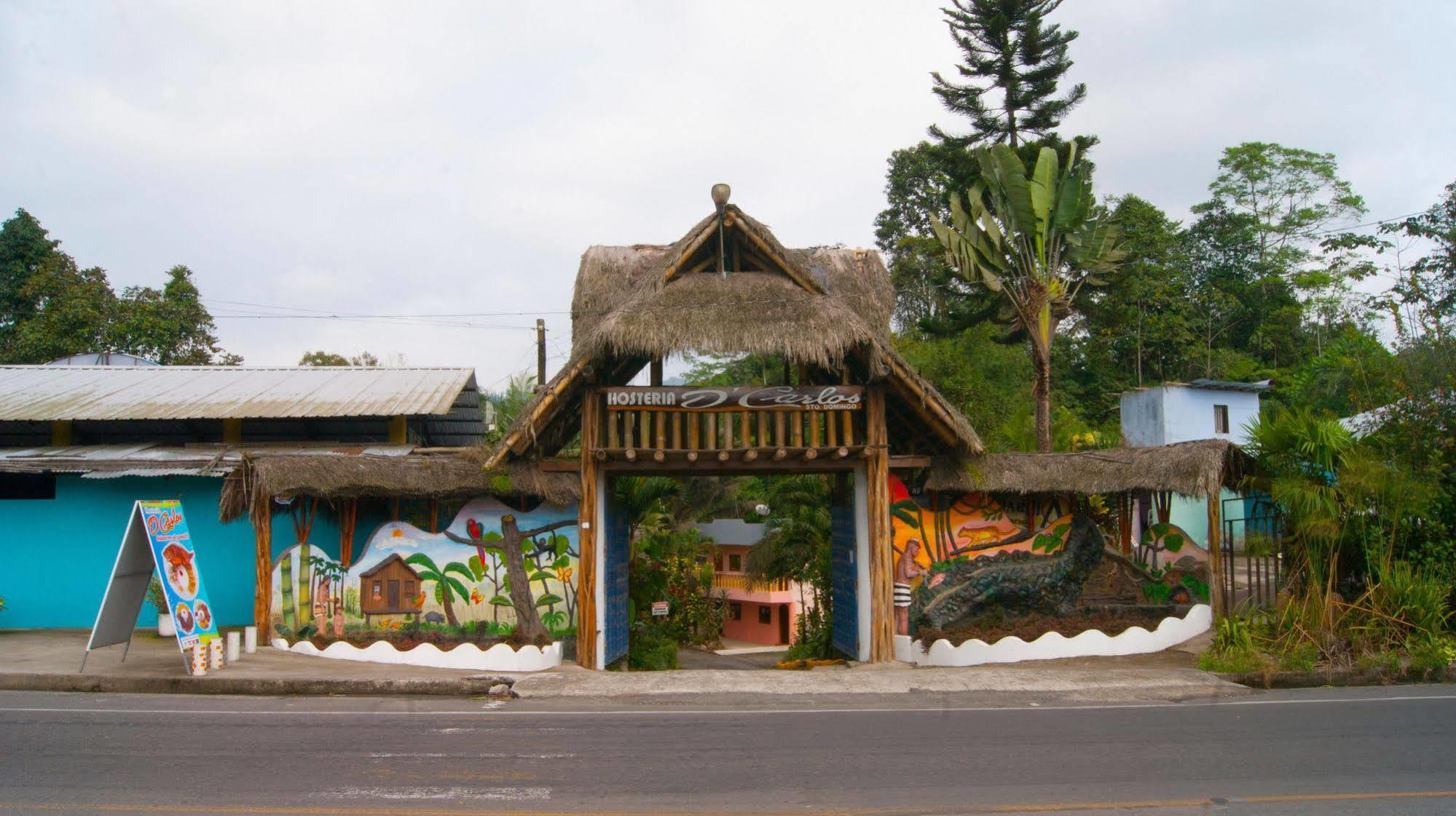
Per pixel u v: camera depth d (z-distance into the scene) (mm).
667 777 6973
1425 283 15984
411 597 13133
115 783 6707
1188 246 47500
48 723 8656
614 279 14734
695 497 33719
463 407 21938
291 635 12688
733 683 10859
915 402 13188
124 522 15203
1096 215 22078
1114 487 13562
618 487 15094
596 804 6297
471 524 13352
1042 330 20578
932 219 21000
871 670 12242
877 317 14172
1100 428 37125
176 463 14797
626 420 12953
